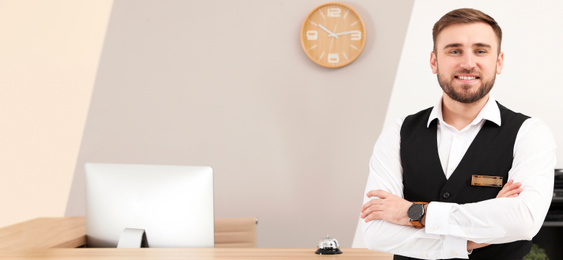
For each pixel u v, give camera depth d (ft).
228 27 12.36
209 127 12.41
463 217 5.40
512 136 5.72
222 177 12.41
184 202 7.03
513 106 11.94
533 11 11.87
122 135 12.45
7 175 12.50
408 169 6.08
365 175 12.25
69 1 12.50
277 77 12.32
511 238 5.33
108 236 7.41
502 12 11.93
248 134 12.36
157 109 12.43
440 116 5.96
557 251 11.43
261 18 12.30
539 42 11.87
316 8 12.10
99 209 7.49
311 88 12.28
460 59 5.59
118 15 12.44
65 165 12.47
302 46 12.18
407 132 6.26
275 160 12.35
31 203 12.50
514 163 5.65
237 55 12.35
